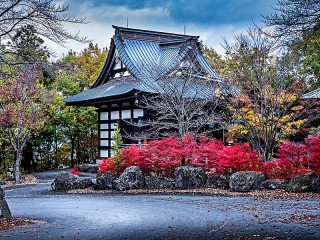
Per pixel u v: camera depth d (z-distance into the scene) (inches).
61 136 1405.0
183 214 424.8
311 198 512.7
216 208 455.2
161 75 958.4
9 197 662.5
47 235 338.6
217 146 678.5
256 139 721.0
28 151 1342.3
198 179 644.7
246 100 703.1
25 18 402.6
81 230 358.0
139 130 1022.4
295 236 306.2
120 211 464.1
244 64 717.9
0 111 912.9
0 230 364.2
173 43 1211.2
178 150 661.9
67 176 751.7
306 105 778.8
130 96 950.4
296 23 273.7
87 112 1416.1
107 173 708.7
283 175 613.0
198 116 922.1
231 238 307.4
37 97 936.3
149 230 347.9
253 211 425.1
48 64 437.7
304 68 1034.1
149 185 670.5
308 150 604.4
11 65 419.5
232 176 606.2
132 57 1154.0
